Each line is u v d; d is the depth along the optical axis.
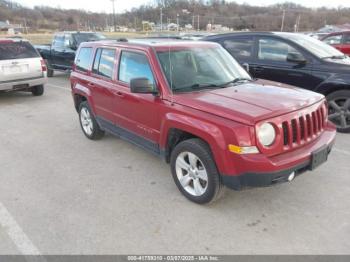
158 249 2.98
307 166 3.35
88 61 5.54
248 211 3.52
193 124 3.36
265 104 3.29
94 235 3.18
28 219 3.46
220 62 4.45
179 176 3.81
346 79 5.54
